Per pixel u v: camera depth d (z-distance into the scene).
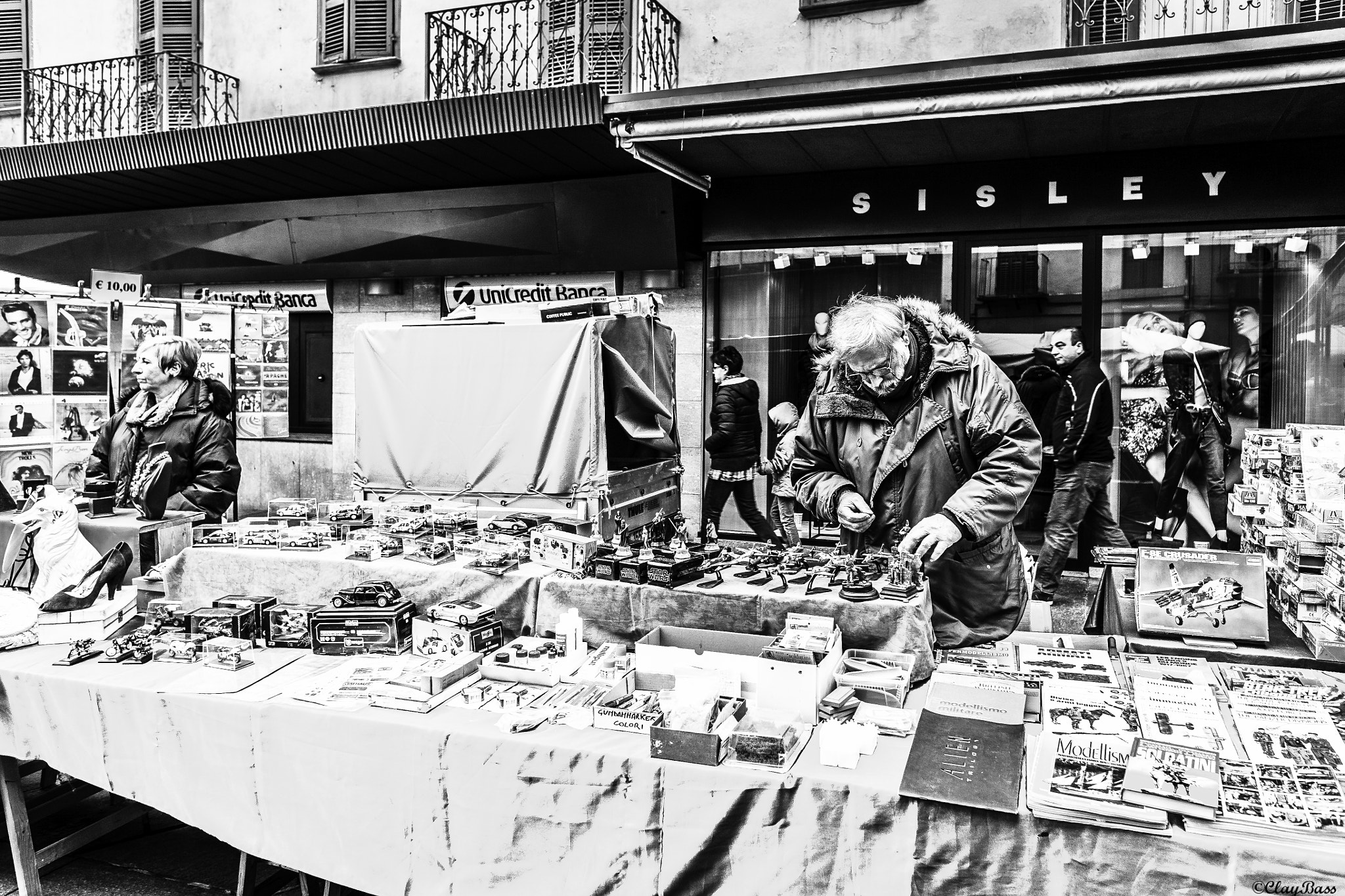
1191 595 3.02
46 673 3.13
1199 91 4.44
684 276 7.68
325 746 2.72
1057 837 2.06
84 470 5.87
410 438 4.93
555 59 7.77
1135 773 2.04
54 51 9.92
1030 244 6.70
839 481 3.39
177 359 4.89
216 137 7.20
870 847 2.22
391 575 3.60
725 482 7.26
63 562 3.69
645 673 2.89
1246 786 2.06
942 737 2.43
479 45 7.57
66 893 3.24
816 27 7.15
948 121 5.52
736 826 2.33
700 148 6.25
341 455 9.27
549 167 7.30
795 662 2.70
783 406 7.47
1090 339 6.60
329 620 3.31
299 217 8.67
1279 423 6.31
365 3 8.51
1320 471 3.04
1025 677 2.82
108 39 9.72
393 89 8.57
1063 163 6.44
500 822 2.54
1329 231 6.12
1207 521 6.49
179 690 2.96
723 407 7.14
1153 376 6.52
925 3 6.87
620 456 4.99
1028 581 3.54
